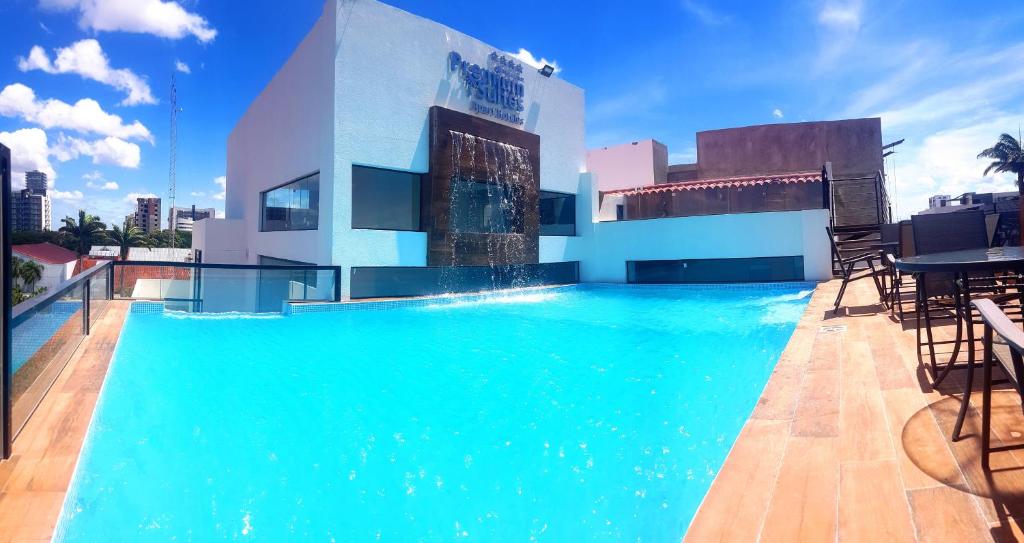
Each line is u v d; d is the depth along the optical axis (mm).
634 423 4027
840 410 2850
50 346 4445
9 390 2924
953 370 3355
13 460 2859
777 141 22391
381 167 13031
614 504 2773
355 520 2766
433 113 13750
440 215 13789
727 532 1715
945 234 4773
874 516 1722
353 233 12383
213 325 9734
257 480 3250
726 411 4238
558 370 5980
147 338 8203
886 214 20312
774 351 6613
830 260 14969
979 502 1734
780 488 1997
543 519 2691
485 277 15156
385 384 5488
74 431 3340
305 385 5473
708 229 16406
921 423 2523
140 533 2645
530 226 16344
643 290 16188
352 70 12406
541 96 17453
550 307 12539
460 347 7555
